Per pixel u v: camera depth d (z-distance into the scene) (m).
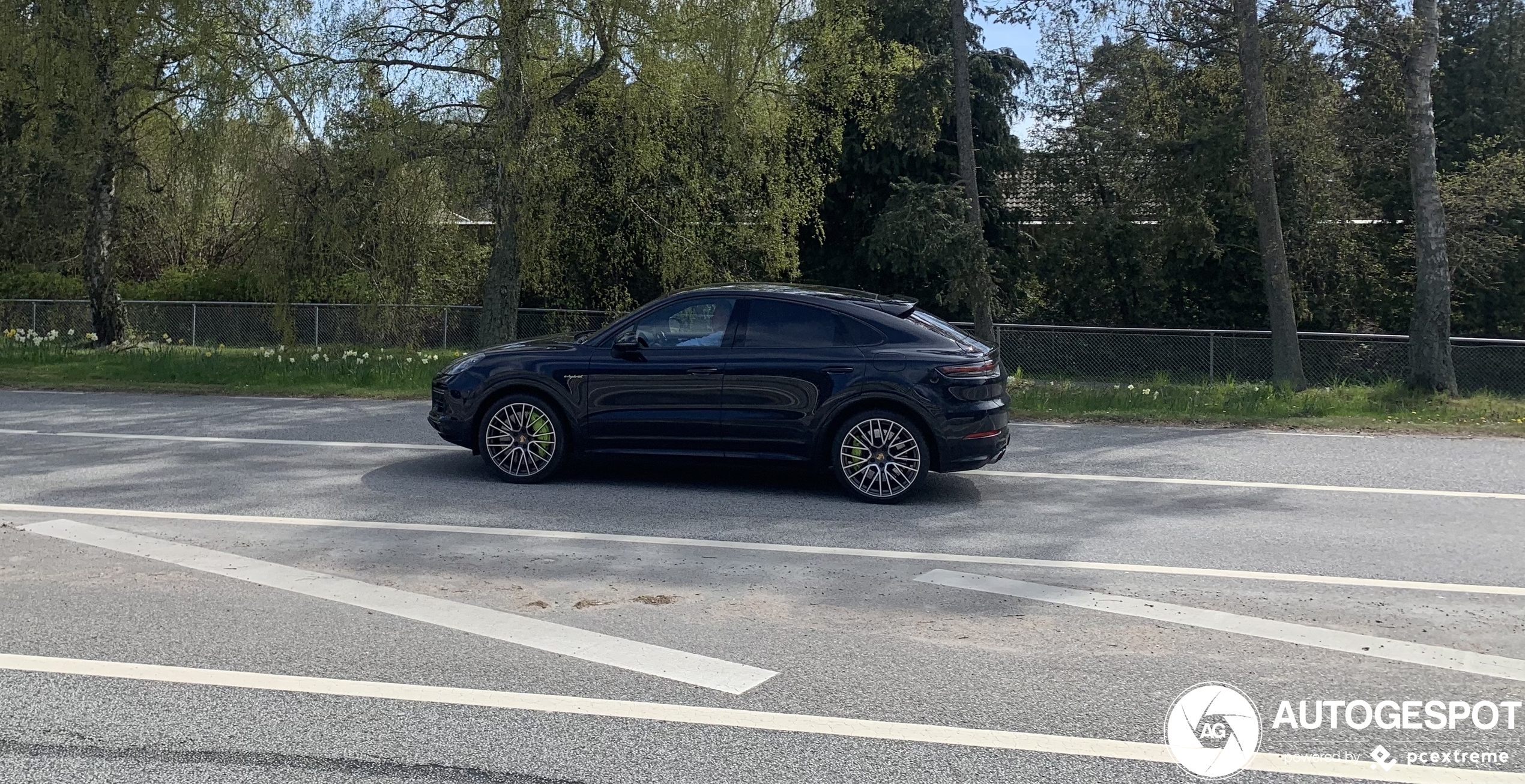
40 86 21.00
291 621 5.38
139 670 4.71
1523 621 5.63
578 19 18.41
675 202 21.06
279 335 24.45
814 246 26.84
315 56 18.97
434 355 18.59
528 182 18.59
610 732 4.15
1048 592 6.05
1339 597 6.03
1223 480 9.54
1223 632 5.41
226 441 11.10
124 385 16.16
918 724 4.25
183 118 21.00
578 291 24.95
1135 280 24.94
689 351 8.66
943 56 19.30
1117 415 13.96
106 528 7.27
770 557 6.75
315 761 3.87
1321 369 18.52
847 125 25.16
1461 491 9.12
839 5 20.78
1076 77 22.20
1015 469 10.04
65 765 3.83
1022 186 27.00
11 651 4.92
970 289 18.55
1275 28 17.64
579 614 5.57
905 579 6.29
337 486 8.77
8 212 28.20
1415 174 16.41
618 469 9.62
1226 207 23.47
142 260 31.09
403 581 6.11
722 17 18.72
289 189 18.84
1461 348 17.66
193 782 3.72
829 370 8.38
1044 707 4.43
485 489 8.71
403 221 18.52
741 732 4.16
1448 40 23.42
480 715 4.29
